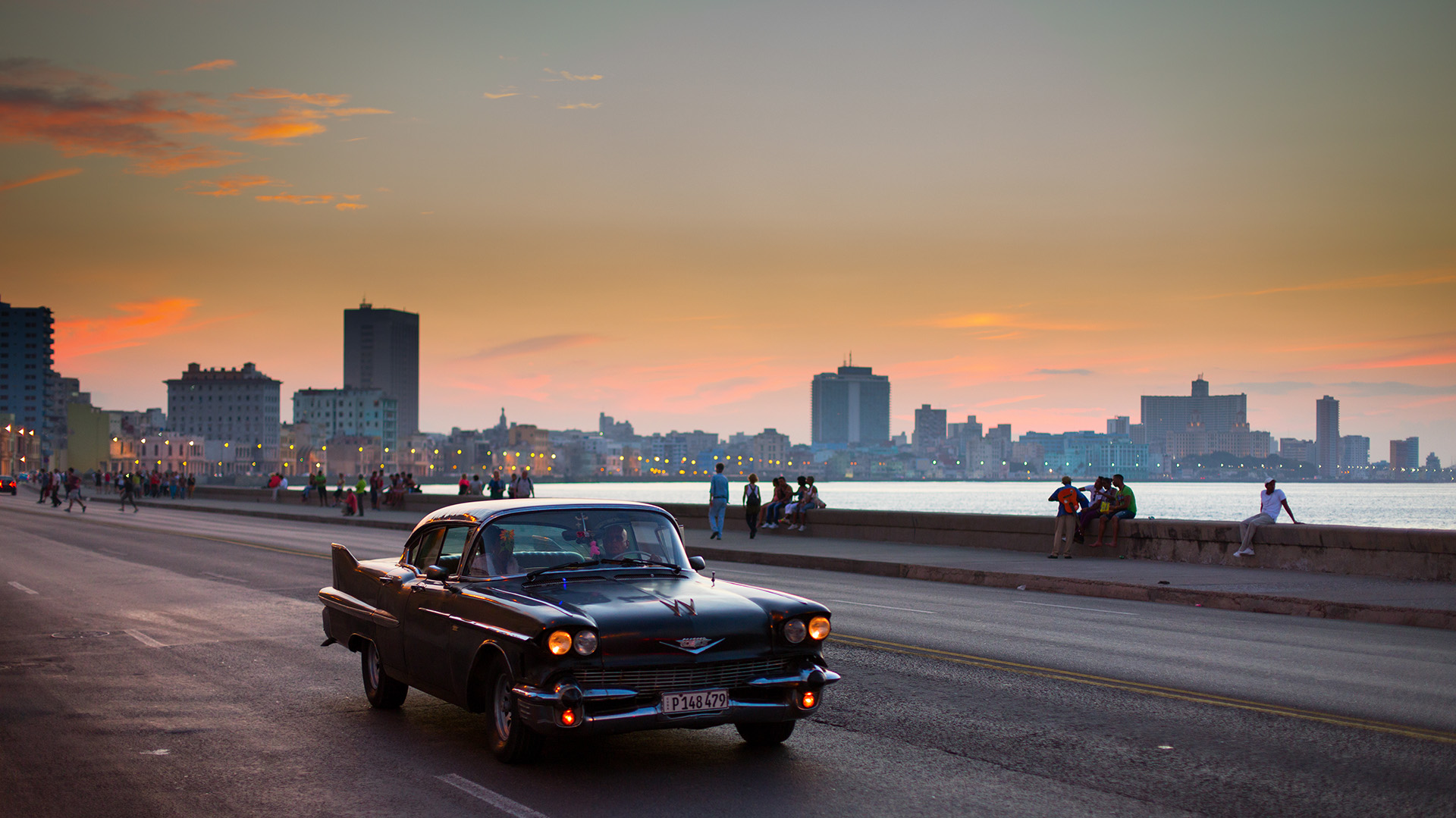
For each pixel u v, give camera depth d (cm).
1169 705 888
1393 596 1555
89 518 4662
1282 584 1727
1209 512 16425
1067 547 2277
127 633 1332
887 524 2845
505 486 4200
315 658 1146
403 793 657
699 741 777
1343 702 898
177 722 855
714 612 671
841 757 729
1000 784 664
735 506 3328
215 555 2539
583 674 642
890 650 1162
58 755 761
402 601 816
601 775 691
